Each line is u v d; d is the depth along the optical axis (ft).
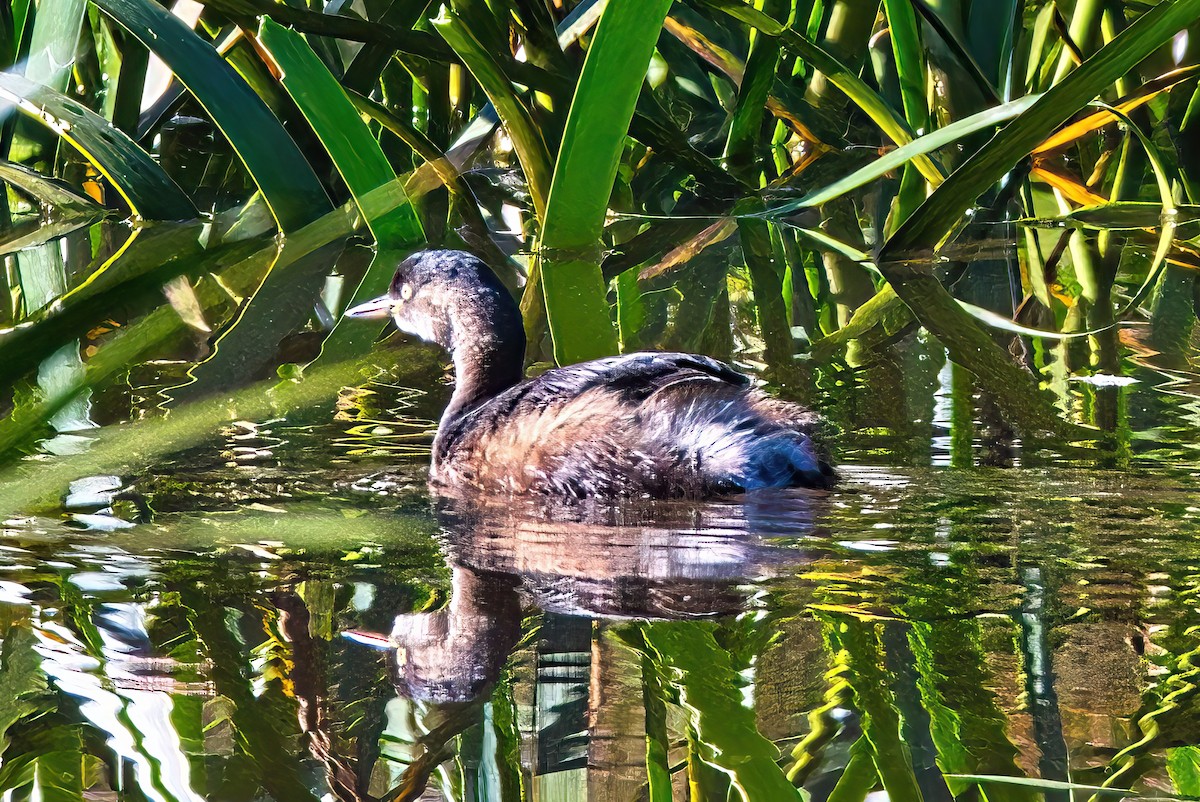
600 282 47.32
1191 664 20.16
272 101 51.62
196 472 30.63
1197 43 51.29
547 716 18.92
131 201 51.52
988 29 49.60
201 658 20.61
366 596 23.59
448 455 31.99
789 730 18.43
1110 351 39.96
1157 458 31.19
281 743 17.97
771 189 58.39
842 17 55.62
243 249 49.88
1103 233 54.29
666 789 16.70
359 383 38.24
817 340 41.34
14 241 51.29
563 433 30.60
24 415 33.73
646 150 60.13
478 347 36.58
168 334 40.78
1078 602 22.57
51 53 47.19
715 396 30.60
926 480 29.89
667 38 60.13
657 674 19.84
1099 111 48.91
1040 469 30.48
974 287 47.16
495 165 63.82
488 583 23.63
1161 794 16.61
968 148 50.55
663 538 26.45
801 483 29.43
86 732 18.16
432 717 18.76
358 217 52.65
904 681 19.60
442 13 43.34
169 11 45.98
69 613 22.34
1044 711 18.89
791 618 22.12
